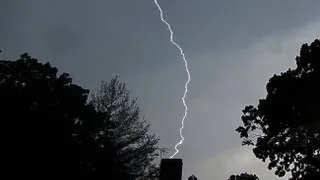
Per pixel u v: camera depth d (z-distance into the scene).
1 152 33.28
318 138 39.38
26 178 33.22
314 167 39.69
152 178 41.66
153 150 42.53
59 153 34.25
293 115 39.09
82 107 37.72
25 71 38.50
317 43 39.06
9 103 34.81
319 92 38.03
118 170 38.34
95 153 36.53
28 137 33.84
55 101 36.78
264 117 41.69
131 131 42.44
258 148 42.12
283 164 41.38
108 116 41.22
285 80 39.53
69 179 34.44
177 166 35.16
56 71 39.53
